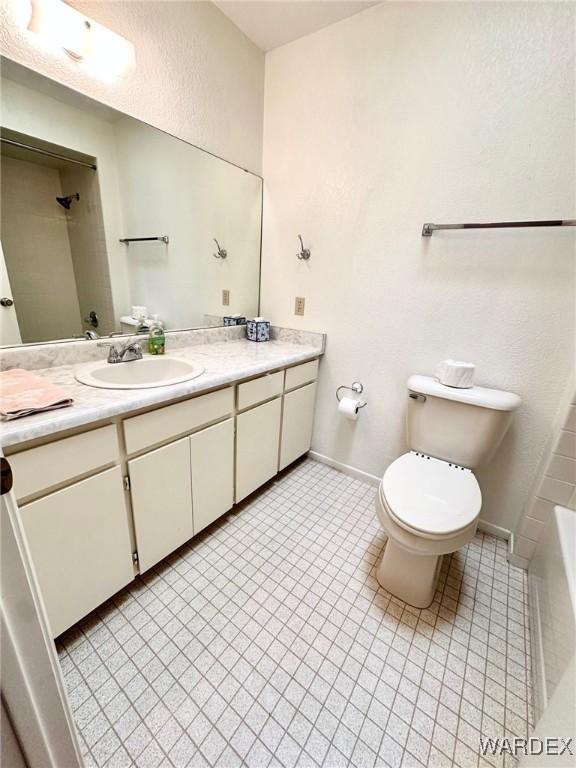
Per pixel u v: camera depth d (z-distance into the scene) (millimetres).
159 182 1501
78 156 1225
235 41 1631
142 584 1292
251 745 858
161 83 1392
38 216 1164
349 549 1512
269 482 2008
